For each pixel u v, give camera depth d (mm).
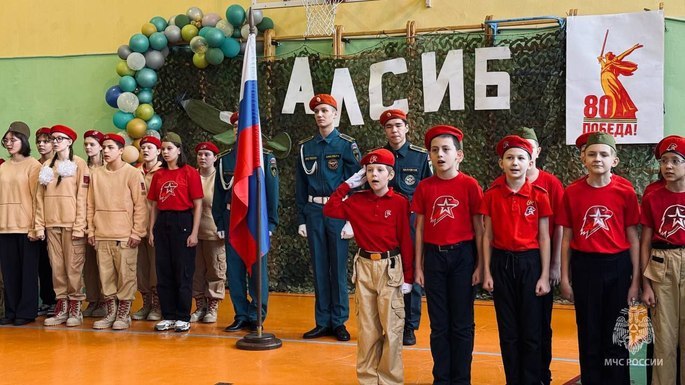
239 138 5098
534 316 3674
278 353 4887
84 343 5234
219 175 5672
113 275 5852
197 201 5594
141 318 6203
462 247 3840
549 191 4180
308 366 4531
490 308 6629
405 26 7617
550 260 3918
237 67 7848
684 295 3516
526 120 7004
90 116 8586
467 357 3814
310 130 7617
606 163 3582
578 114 6840
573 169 6887
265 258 5652
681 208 3527
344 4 7785
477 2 7387
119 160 5887
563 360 4668
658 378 3576
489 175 7105
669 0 6949
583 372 3633
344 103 7508
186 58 8008
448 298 3877
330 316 5430
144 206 5863
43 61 8727
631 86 6730
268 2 7895
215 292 6039
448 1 7477
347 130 7516
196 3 8203
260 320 5090
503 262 3713
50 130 6184
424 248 3941
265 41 7746
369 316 3945
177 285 5656
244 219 5145
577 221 3652
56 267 5984
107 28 8539
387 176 3945
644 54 6703
